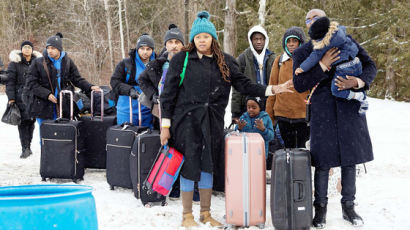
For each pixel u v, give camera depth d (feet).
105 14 100.42
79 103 18.86
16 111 22.20
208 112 11.98
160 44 109.81
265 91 12.34
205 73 11.93
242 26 92.84
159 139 14.14
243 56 17.15
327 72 11.75
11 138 29.91
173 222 12.25
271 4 75.31
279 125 15.89
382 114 42.06
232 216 11.68
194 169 11.77
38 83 18.52
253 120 15.31
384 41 69.67
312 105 12.07
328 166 11.73
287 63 15.33
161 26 110.73
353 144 11.63
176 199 15.12
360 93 11.44
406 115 41.32
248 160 11.62
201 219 12.25
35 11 130.21
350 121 11.69
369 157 11.85
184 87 12.01
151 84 15.07
